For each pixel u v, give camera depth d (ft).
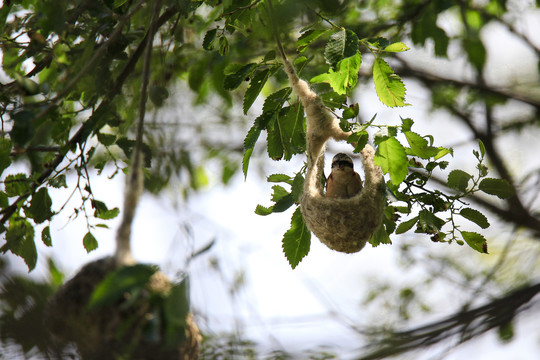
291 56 35.09
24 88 25.07
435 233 25.38
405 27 39.29
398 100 24.94
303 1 23.41
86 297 24.56
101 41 28.02
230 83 25.23
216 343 27.12
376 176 26.09
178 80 45.73
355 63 24.48
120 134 29.53
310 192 25.91
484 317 34.76
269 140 26.50
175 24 29.01
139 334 19.98
